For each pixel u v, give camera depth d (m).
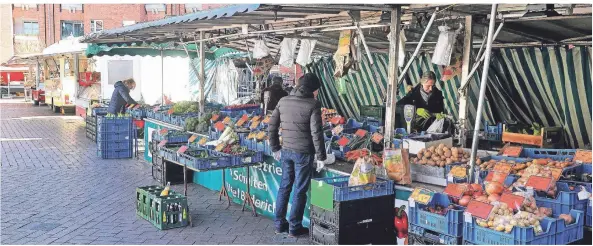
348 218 4.85
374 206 4.98
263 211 7.01
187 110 10.97
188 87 18.23
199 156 6.98
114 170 10.13
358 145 6.51
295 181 5.99
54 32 36.81
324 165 5.95
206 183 8.61
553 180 4.36
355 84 12.52
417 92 8.13
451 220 4.16
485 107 9.67
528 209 4.05
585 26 6.94
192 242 5.96
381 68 11.81
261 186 7.03
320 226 5.09
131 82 13.44
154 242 5.95
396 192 5.10
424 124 7.59
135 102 12.99
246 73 16.05
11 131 16.70
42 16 36.66
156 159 9.13
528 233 3.74
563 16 5.82
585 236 4.27
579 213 4.06
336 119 8.59
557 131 7.88
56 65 25.56
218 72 16.95
